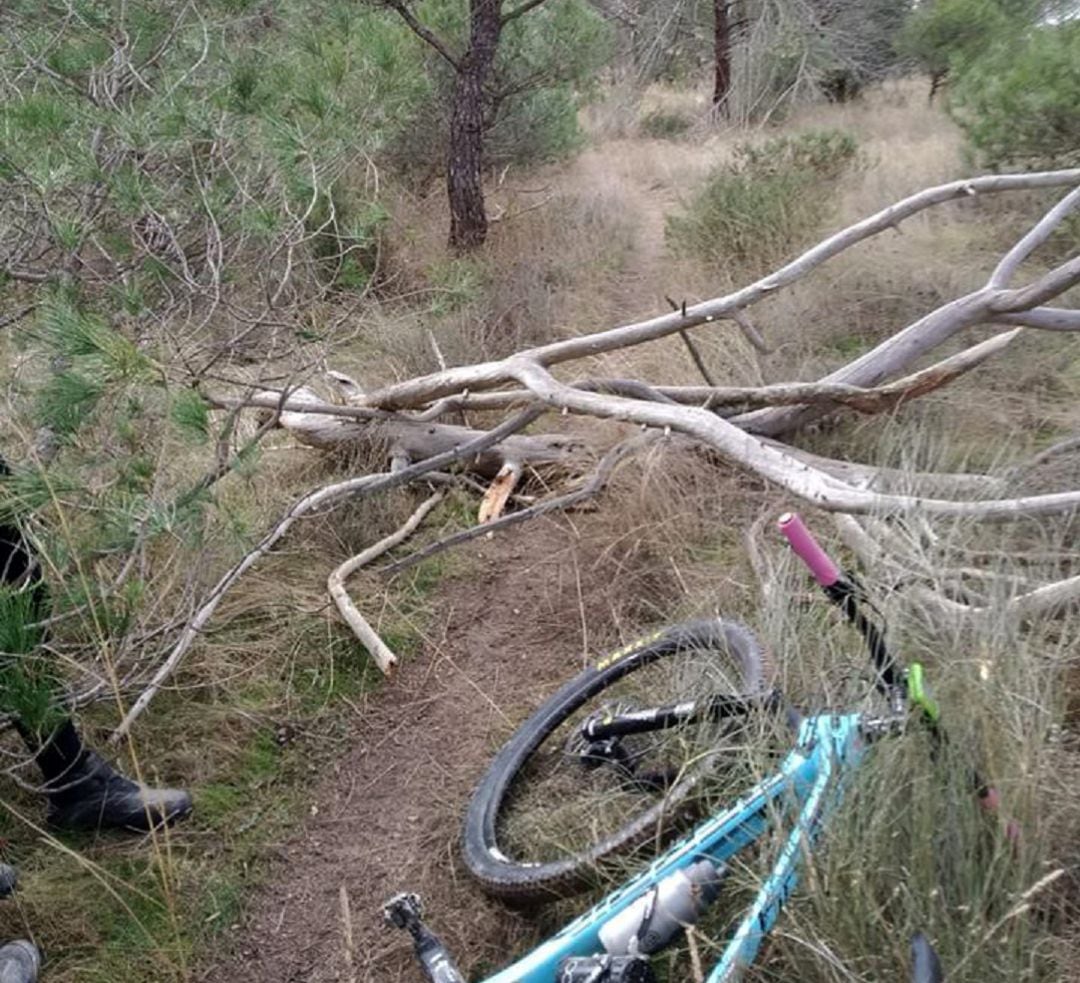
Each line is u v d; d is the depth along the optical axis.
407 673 3.99
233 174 4.23
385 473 5.10
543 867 2.84
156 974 2.85
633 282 7.90
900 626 3.02
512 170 10.14
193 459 4.58
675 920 2.41
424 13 8.74
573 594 4.32
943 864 2.41
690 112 17.00
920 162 9.31
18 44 4.48
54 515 3.18
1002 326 5.67
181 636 3.67
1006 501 3.57
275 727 3.70
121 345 3.03
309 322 5.36
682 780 2.83
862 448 4.96
